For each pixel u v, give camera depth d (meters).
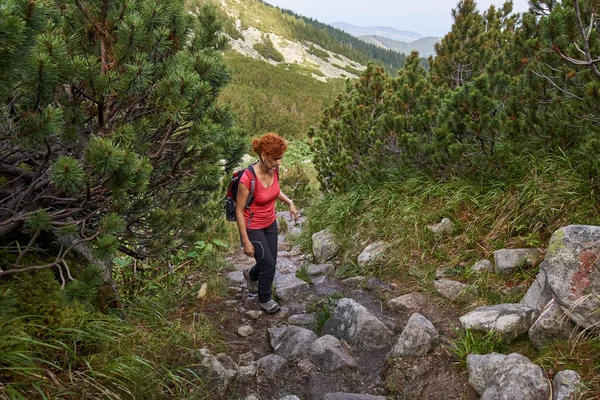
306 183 11.09
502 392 2.45
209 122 3.26
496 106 4.36
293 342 3.56
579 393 2.27
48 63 2.41
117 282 4.63
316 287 4.94
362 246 5.49
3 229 2.66
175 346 3.26
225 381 3.00
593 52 3.65
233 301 4.62
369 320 3.62
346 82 8.11
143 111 3.67
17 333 2.43
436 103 5.61
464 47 7.00
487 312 3.30
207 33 4.01
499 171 4.64
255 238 4.04
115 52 3.09
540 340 2.88
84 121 3.21
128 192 3.25
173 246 4.46
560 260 2.97
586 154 3.97
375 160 6.37
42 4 2.21
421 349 3.21
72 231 2.65
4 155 2.99
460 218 4.82
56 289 2.88
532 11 4.19
